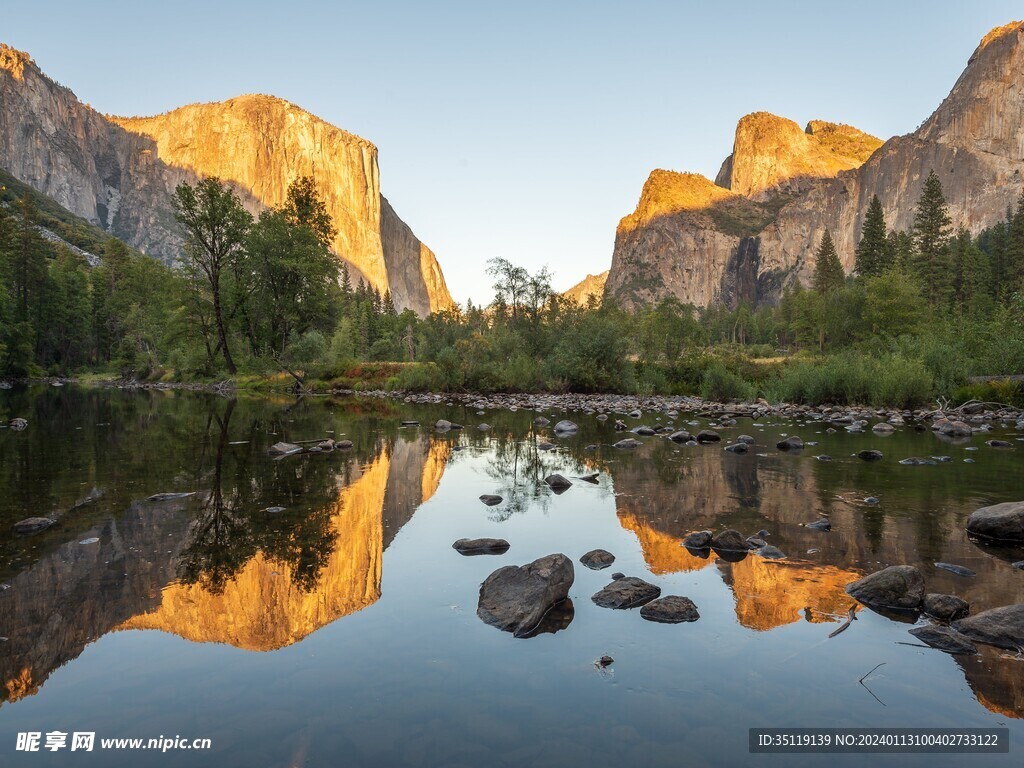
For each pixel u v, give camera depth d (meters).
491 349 39.78
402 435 15.23
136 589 4.52
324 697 3.03
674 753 2.58
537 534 6.16
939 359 25.78
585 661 3.46
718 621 4.04
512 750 2.58
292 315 43.66
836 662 3.47
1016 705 3.02
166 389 41.59
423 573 4.96
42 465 10.08
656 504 7.49
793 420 19.75
